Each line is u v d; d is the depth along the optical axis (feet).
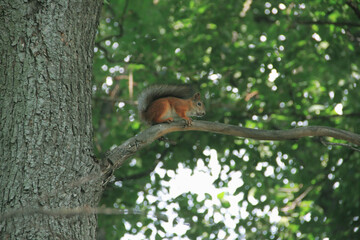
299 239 40.86
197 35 45.50
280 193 44.60
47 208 15.14
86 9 19.01
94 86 44.11
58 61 17.26
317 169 41.01
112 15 45.01
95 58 43.50
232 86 43.57
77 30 18.30
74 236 15.42
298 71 45.29
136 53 45.44
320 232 40.24
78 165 16.42
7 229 14.57
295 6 43.62
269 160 41.42
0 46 17.08
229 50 43.32
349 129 40.70
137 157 41.93
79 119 17.15
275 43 45.21
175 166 40.60
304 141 40.98
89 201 16.33
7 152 15.65
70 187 15.81
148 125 28.45
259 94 42.50
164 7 46.37
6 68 16.79
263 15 45.44
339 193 40.86
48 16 17.65
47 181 15.53
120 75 46.26
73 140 16.60
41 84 16.66
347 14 42.55
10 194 15.06
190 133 40.65
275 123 40.34
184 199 43.32
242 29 49.80
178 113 28.81
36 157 15.69
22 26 17.28
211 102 40.57
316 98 44.39
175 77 44.80
